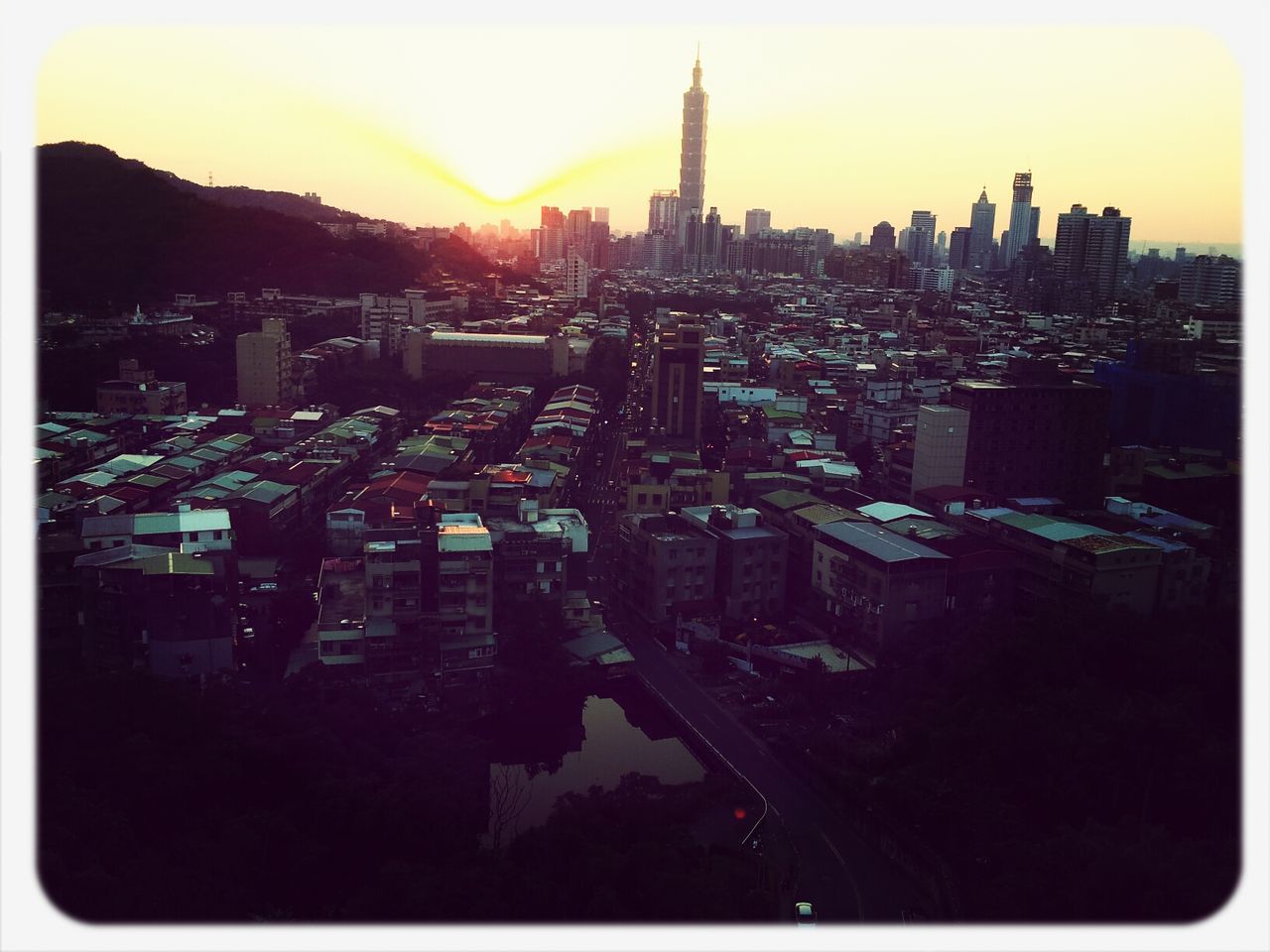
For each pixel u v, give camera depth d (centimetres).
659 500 15475
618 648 12025
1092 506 16950
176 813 7856
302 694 10125
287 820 7894
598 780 10231
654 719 11312
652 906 7081
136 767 7894
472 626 11138
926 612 12006
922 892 8138
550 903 7125
